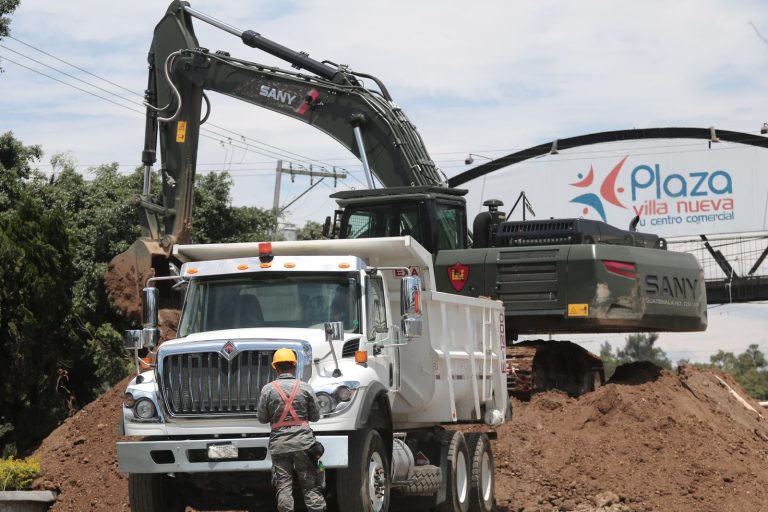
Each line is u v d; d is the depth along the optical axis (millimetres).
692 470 17281
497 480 17156
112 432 17625
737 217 47781
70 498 16391
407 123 22281
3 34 29688
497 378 17125
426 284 14289
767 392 111438
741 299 47938
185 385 11609
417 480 13664
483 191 51094
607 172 49438
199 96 23469
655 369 21719
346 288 12656
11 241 21547
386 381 13016
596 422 18719
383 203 20531
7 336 21281
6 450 21016
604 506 16078
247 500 12688
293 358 11328
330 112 22531
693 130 48312
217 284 12914
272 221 40094
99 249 30719
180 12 23531
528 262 20266
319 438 11312
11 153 31703
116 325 28484
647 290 20609
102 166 34375
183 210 22969
